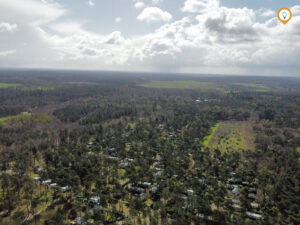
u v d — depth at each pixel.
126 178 110.81
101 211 81.06
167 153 137.12
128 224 74.81
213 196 87.44
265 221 72.75
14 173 113.12
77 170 110.62
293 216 75.75
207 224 76.56
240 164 124.62
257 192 96.81
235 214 81.94
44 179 108.00
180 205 81.50
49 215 82.12
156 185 99.38
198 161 124.75
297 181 96.88
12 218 79.38
